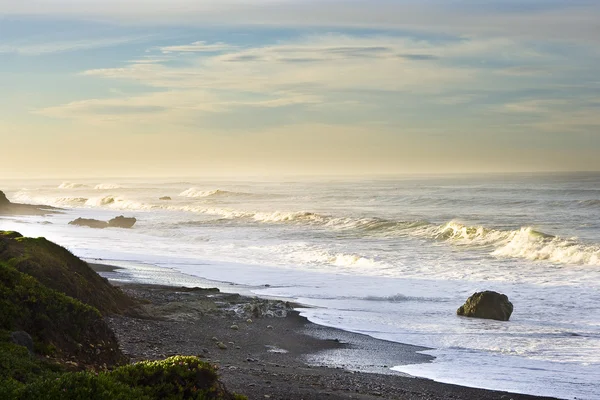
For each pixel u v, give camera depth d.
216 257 42.16
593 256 37.22
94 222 67.38
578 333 20.89
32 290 14.40
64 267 21.50
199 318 22.52
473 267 36.22
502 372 16.77
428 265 37.28
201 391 10.27
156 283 30.61
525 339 20.22
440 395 14.76
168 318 21.97
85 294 20.91
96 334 14.38
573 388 15.40
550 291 28.39
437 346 19.55
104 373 10.23
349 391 14.66
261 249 46.06
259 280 32.50
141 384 10.18
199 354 17.34
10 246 21.31
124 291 26.52
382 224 59.91
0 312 13.32
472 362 17.75
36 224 69.12
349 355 18.53
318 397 13.88
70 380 9.55
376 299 27.20
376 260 39.38
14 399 9.08
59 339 13.66
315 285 30.84
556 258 38.72
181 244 50.03
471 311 23.69
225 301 25.55
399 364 17.59
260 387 14.32
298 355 18.45
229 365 16.53
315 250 44.53
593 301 25.97
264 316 23.42
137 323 20.53
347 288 29.92
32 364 11.37
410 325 22.31
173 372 10.40
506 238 47.22
